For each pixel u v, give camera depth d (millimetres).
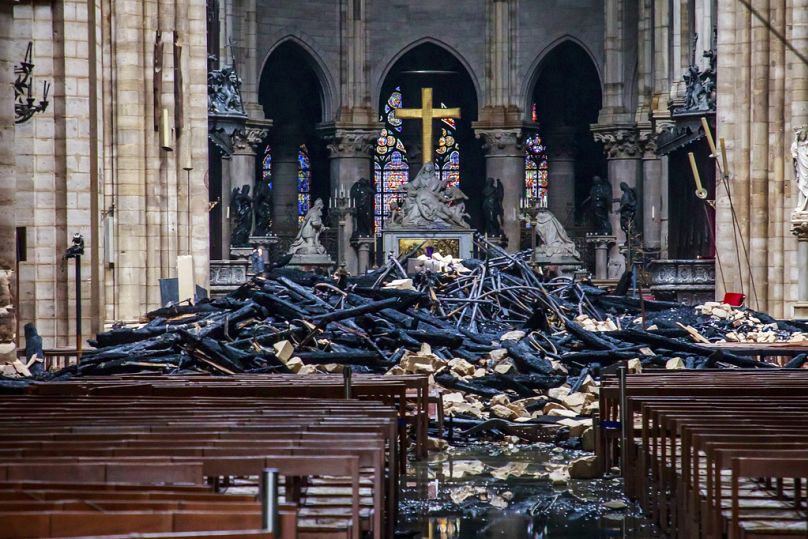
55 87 94125
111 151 125938
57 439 35656
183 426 38469
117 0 125062
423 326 92375
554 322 102812
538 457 66750
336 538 33625
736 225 132000
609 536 45312
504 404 76875
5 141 73250
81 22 94312
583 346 88375
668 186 185750
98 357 78562
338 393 59469
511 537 45312
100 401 48406
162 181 129250
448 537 45344
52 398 50062
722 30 137500
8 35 73250
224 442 34188
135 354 78875
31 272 94125
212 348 78250
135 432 37125
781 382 59062
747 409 45500
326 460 31609
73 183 94375
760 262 130750
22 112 81625
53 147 94188
